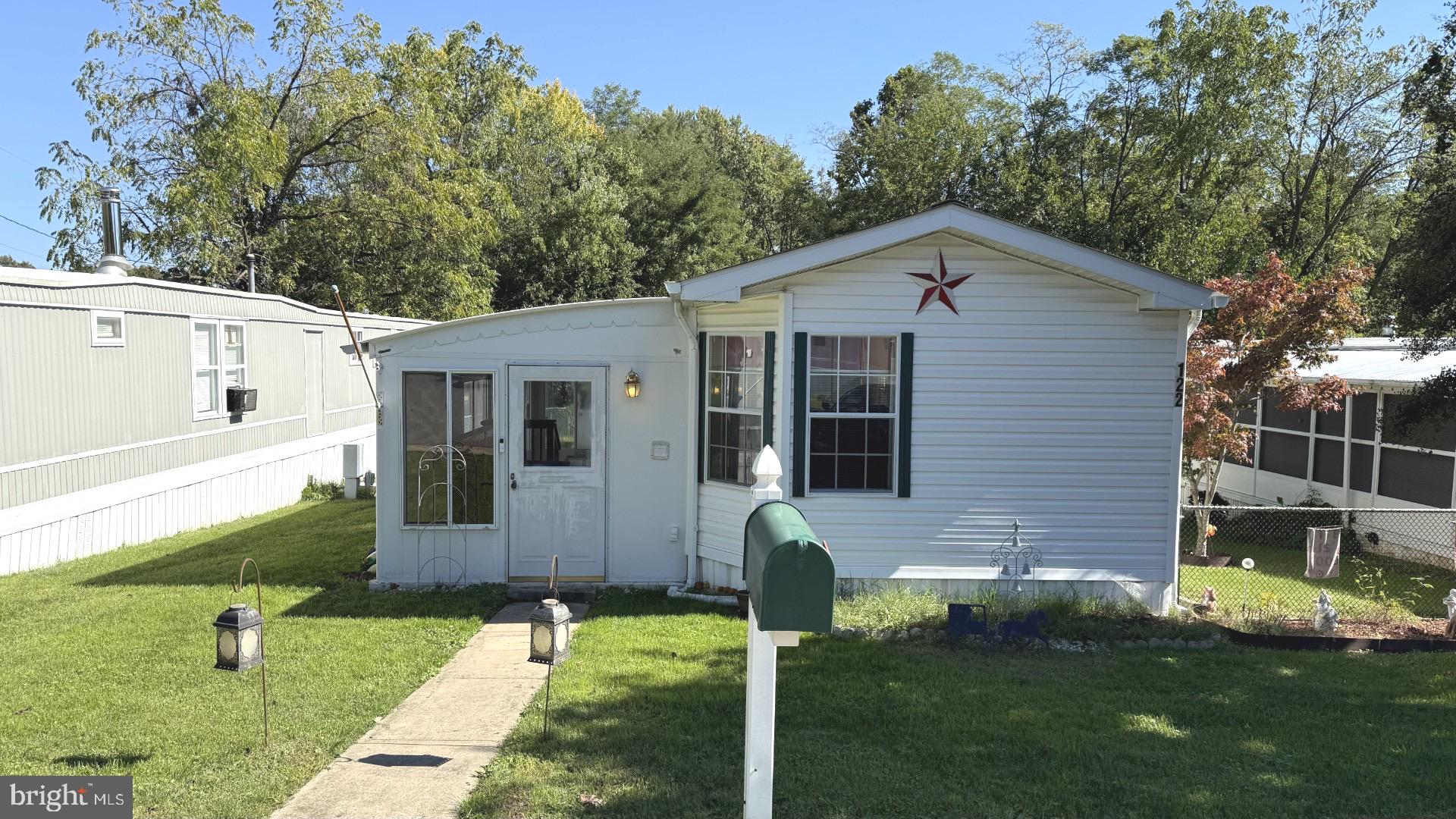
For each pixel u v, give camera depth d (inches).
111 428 476.7
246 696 235.9
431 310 1109.1
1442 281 385.7
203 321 562.3
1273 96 973.2
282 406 670.5
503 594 352.5
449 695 241.0
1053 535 338.6
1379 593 379.2
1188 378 442.3
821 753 201.8
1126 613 323.0
